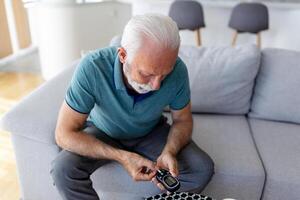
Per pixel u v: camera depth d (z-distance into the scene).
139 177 1.15
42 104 1.41
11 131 1.32
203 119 1.68
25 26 4.32
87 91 1.14
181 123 1.33
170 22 1.00
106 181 1.36
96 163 1.26
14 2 4.05
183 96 1.28
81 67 1.15
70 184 1.17
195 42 3.73
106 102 1.19
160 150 1.33
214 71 1.67
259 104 1.72
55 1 3.11
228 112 1.74
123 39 1.04
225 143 1.47
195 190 1.29
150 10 3.75
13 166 1.91
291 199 1.32
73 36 3.34
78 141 1.16
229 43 3.82
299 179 1.29
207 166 1.25
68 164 1.16
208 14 3.71
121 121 1.25
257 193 1.34
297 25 3.60
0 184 1.76
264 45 3.79
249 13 3.14
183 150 1.31
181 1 3.18
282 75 1.67
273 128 1.65
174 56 1.00
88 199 1.21
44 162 1.37
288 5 3.41
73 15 3.27
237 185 1.33
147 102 1.19
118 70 1.12
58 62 3.37
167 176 1.14
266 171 1.33
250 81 1.70
